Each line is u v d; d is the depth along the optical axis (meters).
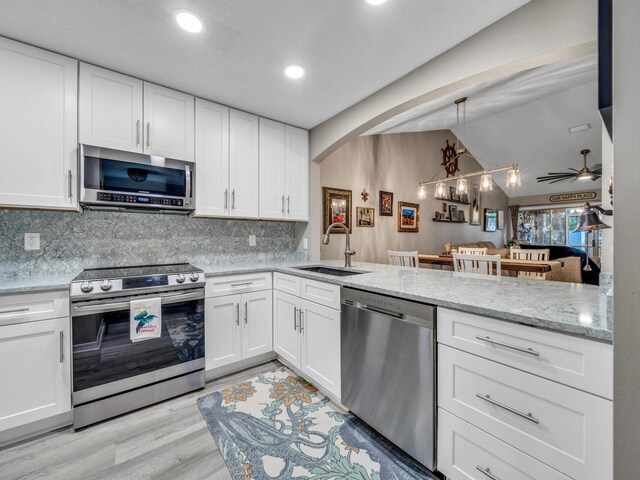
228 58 1.83
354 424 1.70
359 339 1.65
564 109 4.81
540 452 0.97
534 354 0.98
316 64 1.89
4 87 1.62
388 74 2.01
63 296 1.64
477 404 1.14
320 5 1.40
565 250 6.23
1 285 1.62
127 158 1.94
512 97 4.42
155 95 2.11
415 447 1.35
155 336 1.87
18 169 1.65
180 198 2.15
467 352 1.17
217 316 2.20
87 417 1.68
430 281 1.74
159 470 1.37
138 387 1.84
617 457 0.63
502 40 1.51
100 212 2.16
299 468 1.38
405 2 1.38
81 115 1.83
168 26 1.55
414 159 5.13
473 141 6.42
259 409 1.85
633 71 0.60
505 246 7.95
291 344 2.28
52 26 1.54
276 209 2.76
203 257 2.63
